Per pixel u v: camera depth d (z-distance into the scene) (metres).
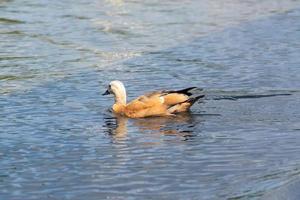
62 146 17.98
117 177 15.82
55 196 14.87
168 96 20.66
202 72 25.95
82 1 42.75
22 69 26.91
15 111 21.19
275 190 14.78
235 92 22.88
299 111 20.52
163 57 28.80
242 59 28.00
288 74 25.31
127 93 23.39
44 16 37.97
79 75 25.84
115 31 34.56
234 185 15.22
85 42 32.09
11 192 15.10
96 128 19.48
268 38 32.25
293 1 43.38
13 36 33.16
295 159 16.67
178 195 14.79
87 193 14.98
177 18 37.97
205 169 16.19
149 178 15.71
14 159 17.09
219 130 18.98
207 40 32.16
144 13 39.41
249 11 40.03
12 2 42.12
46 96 22.89
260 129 18.95
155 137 18.58
